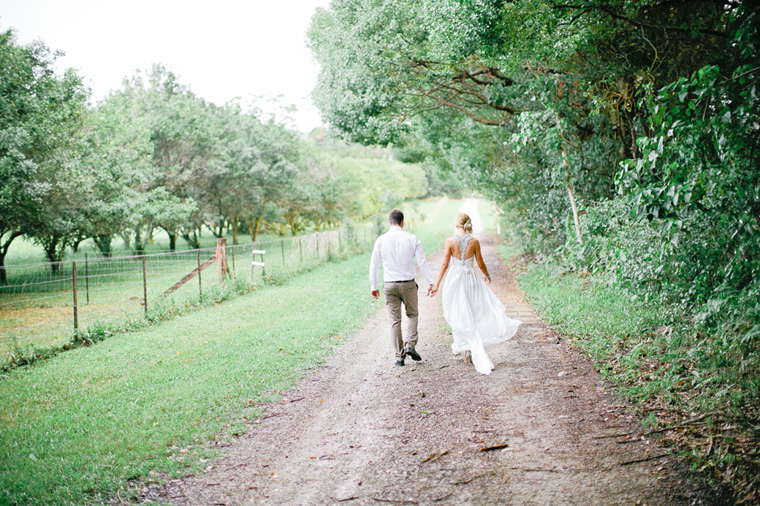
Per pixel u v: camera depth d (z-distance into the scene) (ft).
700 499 10.75
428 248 88.02
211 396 18.33
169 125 92.58
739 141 14.88
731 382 15.57
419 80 43.24
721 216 16.65
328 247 72.64
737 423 13.46
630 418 14.75
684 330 20.99
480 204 282.36
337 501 11.39
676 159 15.94
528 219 53.52
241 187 108.78
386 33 37.83
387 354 23.72
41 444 14.85
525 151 49.60
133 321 33.19
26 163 48.47
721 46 25.82
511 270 53.83
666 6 27.17
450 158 73.36
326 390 19.12
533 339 24.70
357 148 284.20
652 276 22.88
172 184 95.35
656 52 28.25
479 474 12.21
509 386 18.24
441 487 11.73
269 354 23.88
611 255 26.89
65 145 57.82
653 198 16.12
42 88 56.44
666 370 17.88
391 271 21.06
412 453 13.52
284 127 128.57
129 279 67.62
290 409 17.28
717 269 18.90
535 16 26.84
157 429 15.52
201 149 99.09
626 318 25.07
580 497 11.01
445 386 18.67
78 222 62.85
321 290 45.47
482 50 28.30
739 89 16.30
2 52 51.44
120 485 12.33
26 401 19.22
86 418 16.85
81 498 11.79
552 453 13.02
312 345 25.43
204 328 31.30
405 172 246.27
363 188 164.66
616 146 37.50
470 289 20.68
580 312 27.96
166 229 100.63
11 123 51.24
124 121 83.10
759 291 15.83
